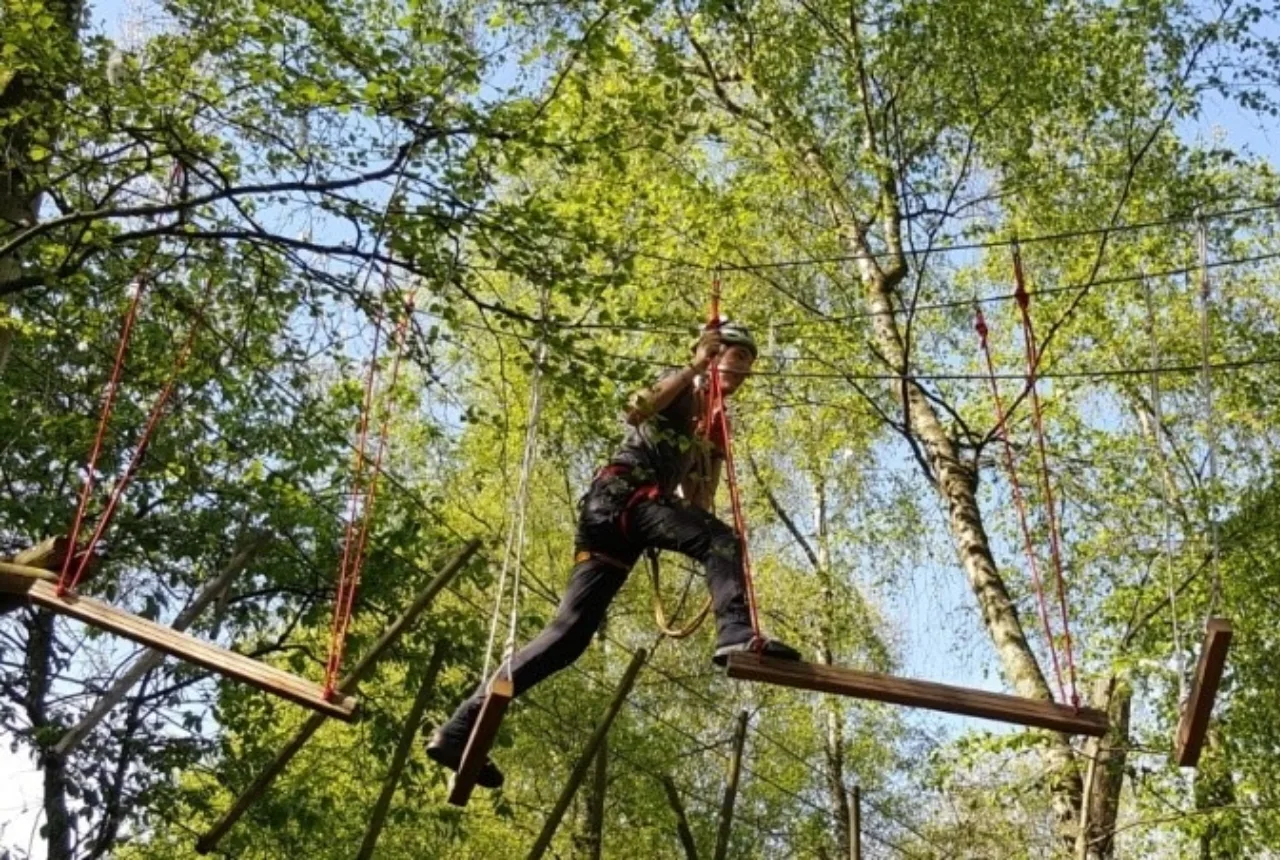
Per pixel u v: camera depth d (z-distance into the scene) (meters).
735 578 5.77
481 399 13.98
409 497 12.38
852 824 11.77
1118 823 13.10
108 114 8.09
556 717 14.80
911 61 12.69
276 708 12.98
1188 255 13.72
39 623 12.44
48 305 9.80
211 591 10.12
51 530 11.62
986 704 5.55
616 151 8.44
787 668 5.51
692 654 17.94
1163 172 13.09
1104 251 12.90
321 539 12.17
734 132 13.52
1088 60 12.72
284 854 12.61
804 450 15.56
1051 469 13.52
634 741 16.16
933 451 13.36
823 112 13.23
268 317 9.82
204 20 8.23
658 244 11.43
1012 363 13.91
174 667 12.23
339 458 11.66
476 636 12.30
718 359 6.18
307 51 8.01
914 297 12.37
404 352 8.91
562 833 17.14
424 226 8.39
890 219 13.23
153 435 11.52
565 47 8.30
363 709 11.95
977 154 13.16
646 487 6.07
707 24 12.66
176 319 10.34
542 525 16.53
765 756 18.36
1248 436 13.93
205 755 12.36
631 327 8.40
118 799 11.88
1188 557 12.47
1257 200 13.59
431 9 8.58
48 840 11.88
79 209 8.73
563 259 8.40
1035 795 13.95
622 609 17.38
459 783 5.71
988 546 12.84
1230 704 12.34
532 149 8.42
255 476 9.90
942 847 17.08
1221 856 12.05
